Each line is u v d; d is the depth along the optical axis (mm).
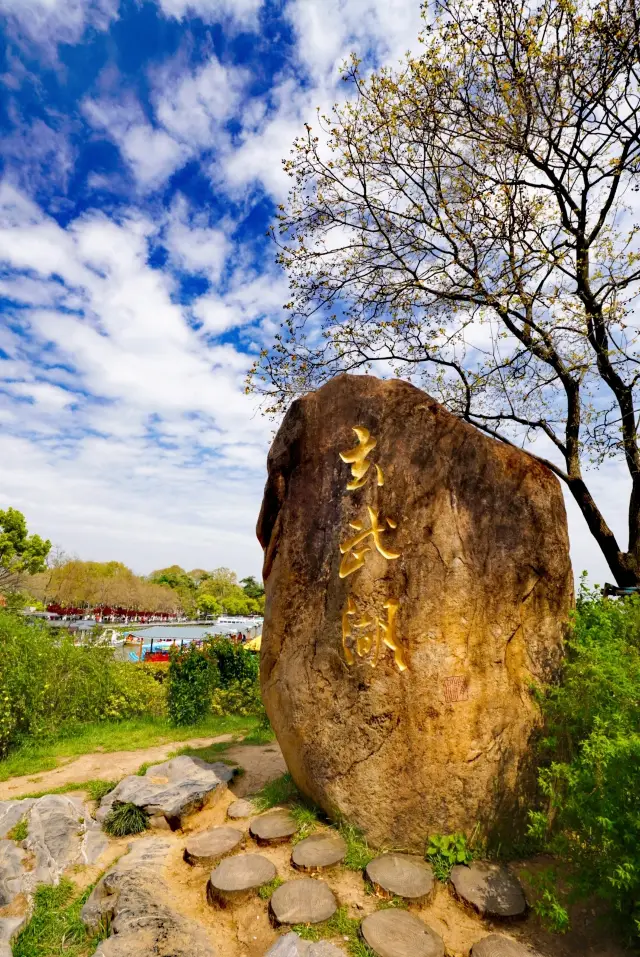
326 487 5285
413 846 4363
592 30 7523
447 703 4480
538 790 4547
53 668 9477
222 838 4730
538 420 9562
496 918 3686
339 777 4629
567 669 4676
